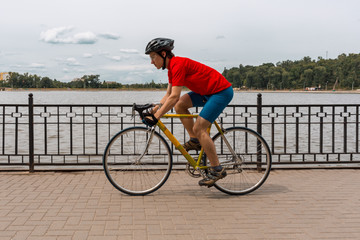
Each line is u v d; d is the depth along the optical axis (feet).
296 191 14.16
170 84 13.51
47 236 9.59
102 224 10.48
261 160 15.78
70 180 15.61
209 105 12.68
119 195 13.44
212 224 10.55
